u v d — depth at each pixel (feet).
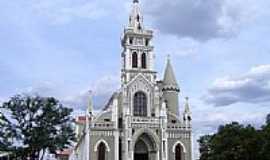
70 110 217.97
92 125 307.58
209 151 272.72
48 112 210.79
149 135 311.88
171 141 317.42
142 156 314.76
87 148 302.25
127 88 322.96
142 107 323.98
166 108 328.70
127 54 336.29
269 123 243.19
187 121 324.19
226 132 254.06
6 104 207.82
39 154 220.23
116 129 309.42
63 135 213.25
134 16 349.82
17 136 207.41
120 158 310.65
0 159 213.46
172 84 346.33
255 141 241.76
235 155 241.76
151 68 335.67
